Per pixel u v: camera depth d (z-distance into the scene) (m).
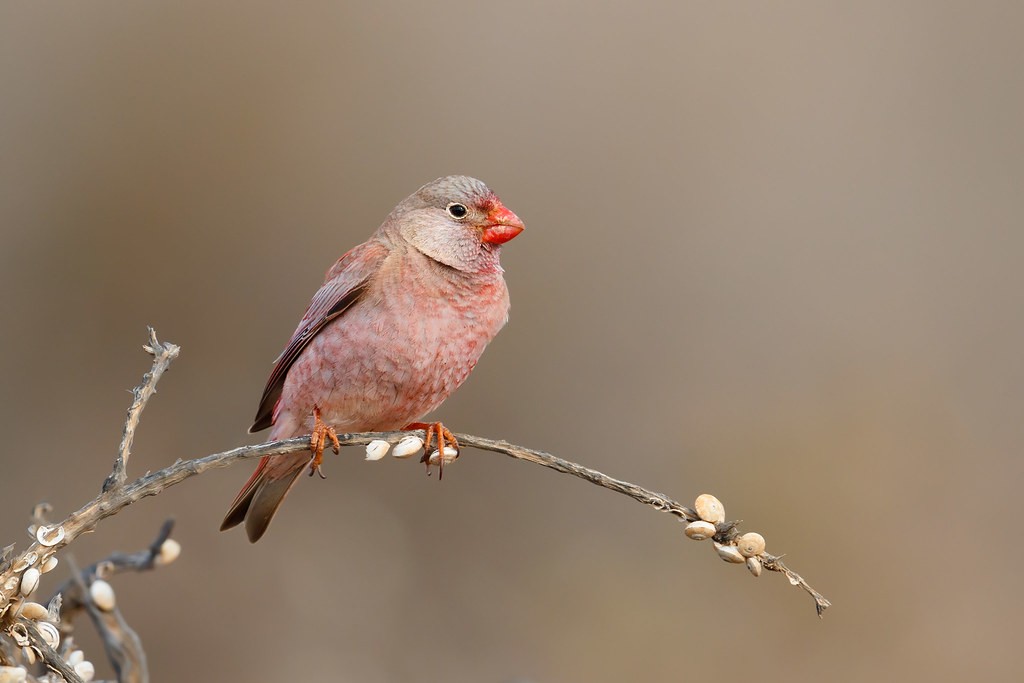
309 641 11.20
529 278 14.94
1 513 12.08
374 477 12.59
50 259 14.00
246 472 12.55
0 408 13.12
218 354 13.94
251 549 11.71
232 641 11.09
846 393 13.39
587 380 14.31
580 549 12.19
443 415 13.63
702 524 4.65
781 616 11.09
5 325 13.61
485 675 11.10
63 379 13.45
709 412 13.62
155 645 10.87
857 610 11.11
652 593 11.46
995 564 11.47
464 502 12.75
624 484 4.74
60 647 4.94
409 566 12.07
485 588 11.88
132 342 13.78
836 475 12.26
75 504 12.22
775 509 12.02
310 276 14.53
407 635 11.42
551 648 11.23
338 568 11.77
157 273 14.16
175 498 12.06
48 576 10.43
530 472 13.15
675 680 10.87
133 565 5.19
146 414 13.09
